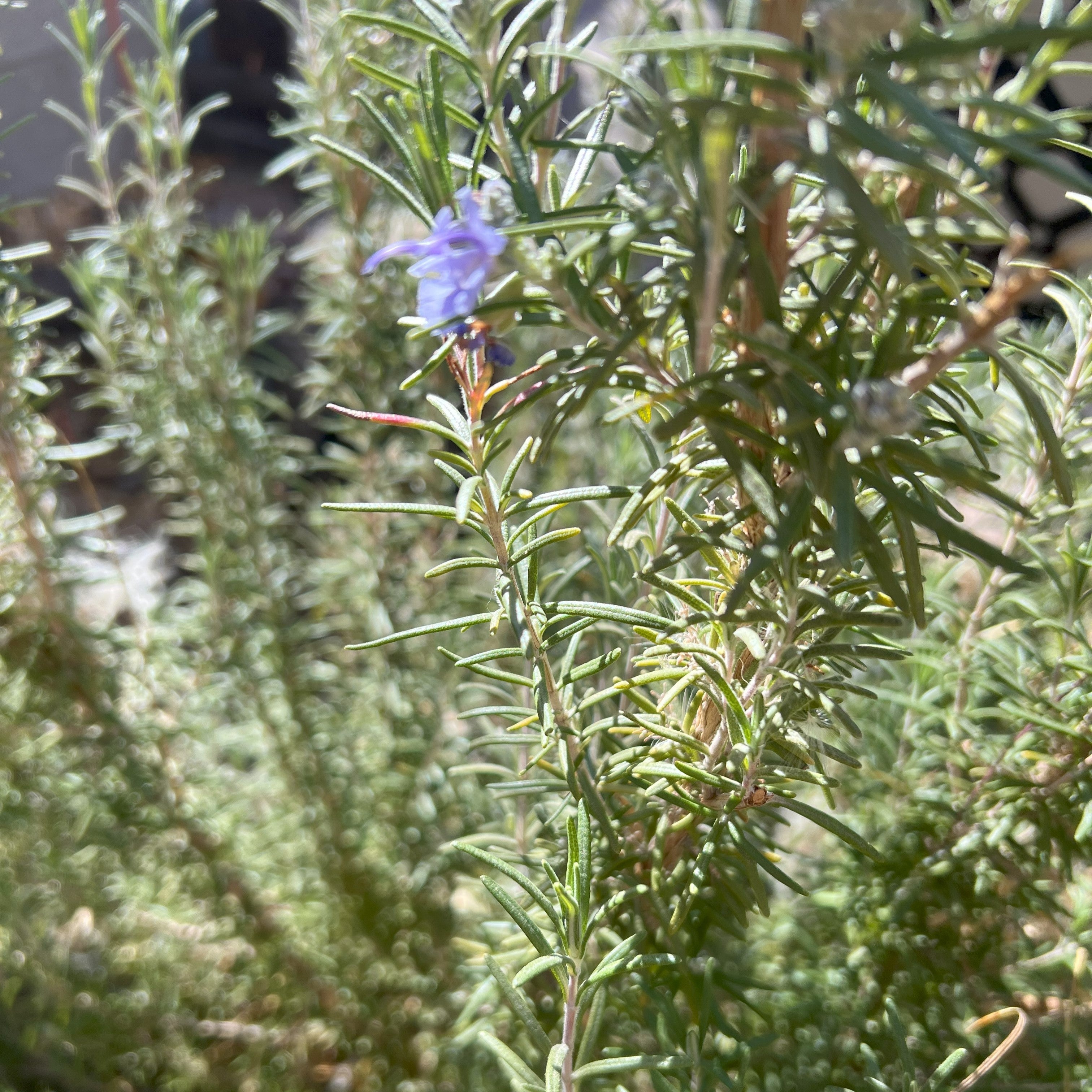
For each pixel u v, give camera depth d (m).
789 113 0.09
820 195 0.13
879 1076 0.14
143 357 0.28
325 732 0.31
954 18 0.10
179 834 0.30
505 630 0.26
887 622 0.12
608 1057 0.16
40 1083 0.29
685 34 0.08
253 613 0.31
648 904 0.16
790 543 0.10
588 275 0.11
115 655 0.27
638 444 0.26
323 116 0.26
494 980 0.18
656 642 0.13
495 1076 0.23
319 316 0.30
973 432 0.13
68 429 0.42
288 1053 0.30
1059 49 0.09
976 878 0.19
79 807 0.29
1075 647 0.17
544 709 0.13
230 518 0.29
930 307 0.10
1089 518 0.22
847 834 0.13
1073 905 0.19
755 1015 0.21
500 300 0.10
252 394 0.29
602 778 0.15
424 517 0.30
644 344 0.11
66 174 0.39
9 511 0.24
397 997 0.31
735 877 0.16
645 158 0.10
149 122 0.26
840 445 0.10
